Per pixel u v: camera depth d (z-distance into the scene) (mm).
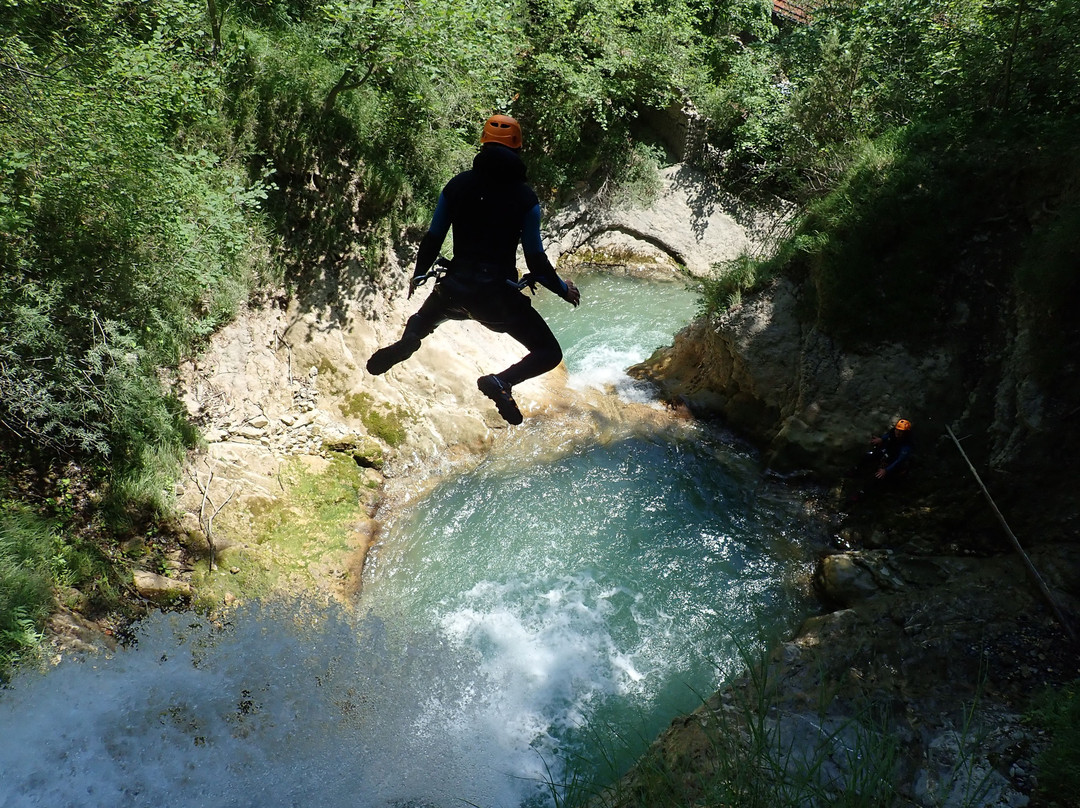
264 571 8008
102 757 5949
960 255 9797
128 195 7820
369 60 10453
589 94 15234
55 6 8625
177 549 7918
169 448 8352
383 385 10258
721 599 8414
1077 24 9664
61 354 7496
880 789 5297
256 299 9906
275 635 7387
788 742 6059
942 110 10820
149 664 6797
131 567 7551
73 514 7551
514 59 14578
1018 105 10266
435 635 7758
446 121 12523
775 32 18953
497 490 9742
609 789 6004
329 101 10984
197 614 7430
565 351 13266
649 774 5789
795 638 7641
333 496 9102
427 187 12117
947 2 11922
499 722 6957
